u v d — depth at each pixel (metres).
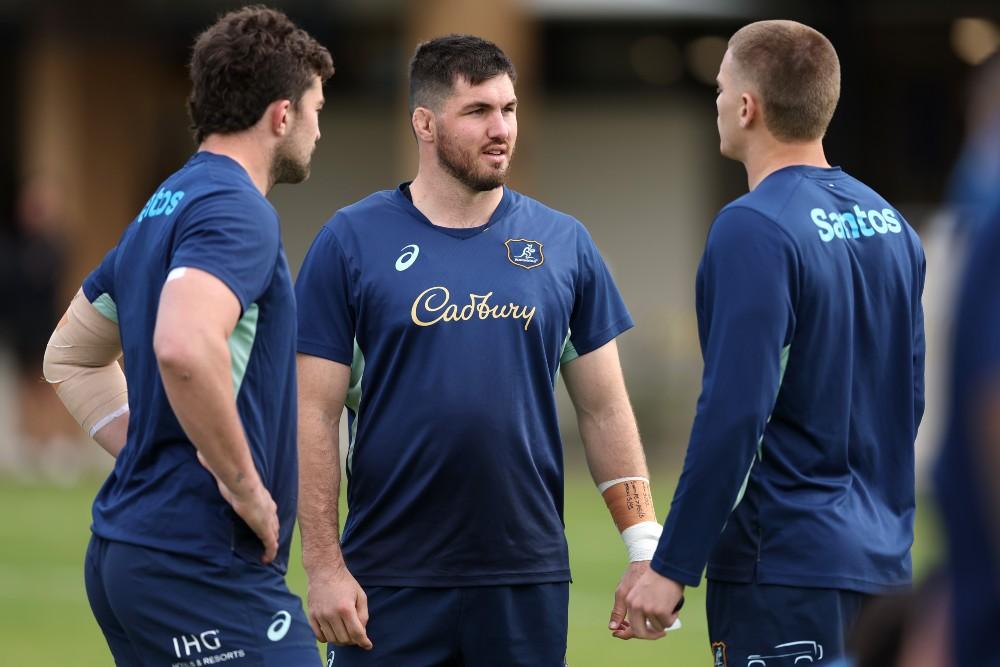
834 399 13.03
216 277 11.63
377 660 14.41
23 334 50.91
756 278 12.70
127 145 63.09
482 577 14.33
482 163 14.35
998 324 5.91
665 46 61.06
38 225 51.25
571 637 25.77
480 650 14.40
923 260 13.90
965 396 6.01
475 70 14.30
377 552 14.49
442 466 14.24
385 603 14.43
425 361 14.34
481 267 14.51
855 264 13.16
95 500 12.79
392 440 14.38
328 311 14.58
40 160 60.69
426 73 14.53
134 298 12.47
